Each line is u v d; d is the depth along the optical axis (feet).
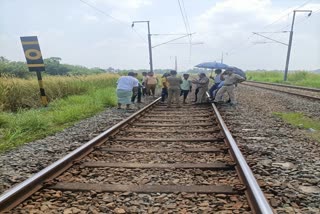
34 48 36.04
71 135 21.97
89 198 10.15
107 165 13.66
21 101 37.29
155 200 10.02
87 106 35.58
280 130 22.49
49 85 44.01
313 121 26.53
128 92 37.42
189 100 50.31
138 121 26.84
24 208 9.46
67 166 13.21
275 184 11.25
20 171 13.57
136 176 12.35
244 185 10.63
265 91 65.77
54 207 9.57
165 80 46.19
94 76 67.10
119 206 9.58
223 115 30.50
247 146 17.24
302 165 13.85
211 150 15.96
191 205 9.59
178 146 17.44
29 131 22.93
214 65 46.57
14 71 65.16
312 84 89.76
